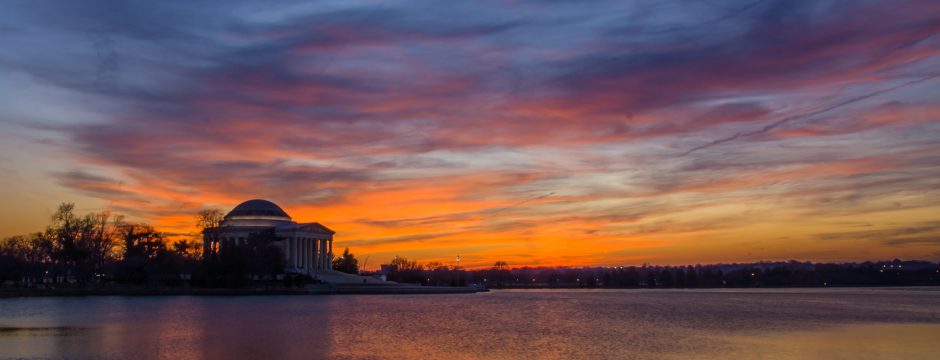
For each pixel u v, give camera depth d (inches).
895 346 3440.0
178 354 2928.2
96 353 2933.1
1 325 4143.7
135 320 4549.7
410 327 4291.3
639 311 6441.9
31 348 3078.2
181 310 5605.3
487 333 3956.7
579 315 5723.4
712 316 5644.7
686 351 3191.4
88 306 6067.9
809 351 3223.4
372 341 3467.0
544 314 5821.9
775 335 3949.3
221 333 3759.8
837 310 6688.0
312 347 3206.2
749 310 6692.9
